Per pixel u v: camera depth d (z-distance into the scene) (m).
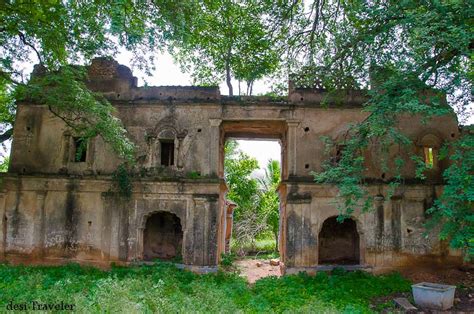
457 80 10.05
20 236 15.31
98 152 15.64
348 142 12.23
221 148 16.77
